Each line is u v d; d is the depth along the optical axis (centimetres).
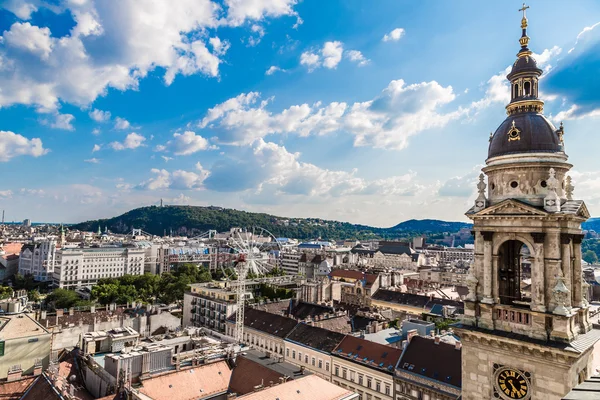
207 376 7938
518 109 3806
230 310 15812
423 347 9438
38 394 6600
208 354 8688
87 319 12612
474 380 3700
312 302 18550
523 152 3553
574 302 3466
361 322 14575
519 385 3416
